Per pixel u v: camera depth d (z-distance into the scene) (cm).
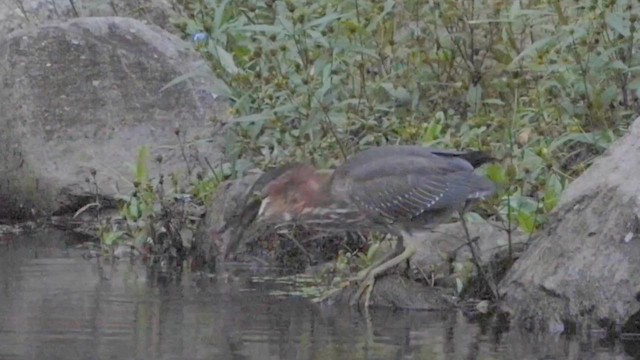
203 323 1133
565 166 1412
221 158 1581
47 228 1612
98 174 1634
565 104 1437
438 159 1217
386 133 1435
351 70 1523
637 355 1055
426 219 1217
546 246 1180
